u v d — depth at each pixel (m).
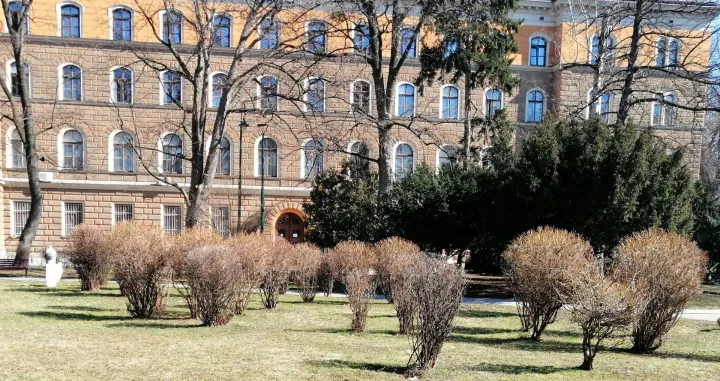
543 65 38.53
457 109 38.06
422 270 7.36
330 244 25.44
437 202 21.41
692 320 13.65
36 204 25.56
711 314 14.84
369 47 25.55
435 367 7.29
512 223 18.39
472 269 25.50
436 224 21.58
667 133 35.97
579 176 16.53
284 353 7.88
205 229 14.12
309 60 27.39
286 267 14.06
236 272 10.62
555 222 17.06
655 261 8.99
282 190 36.84
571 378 7.00
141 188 35.81
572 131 17.64
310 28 31.45
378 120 22.86
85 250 15.80
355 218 24.69
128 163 36.12
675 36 21.80
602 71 23.36
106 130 35.59
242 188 36.59
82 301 13.43
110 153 35.72
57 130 35.06
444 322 7.07
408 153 37.62
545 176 17.12
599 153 16.47
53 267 16.91
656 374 7.41
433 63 27.45
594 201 16.39
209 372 6.54
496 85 28.41
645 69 22.66
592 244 16.97
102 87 35.44
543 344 9.72
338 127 30.22
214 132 21.11
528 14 38.31
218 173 36.69
